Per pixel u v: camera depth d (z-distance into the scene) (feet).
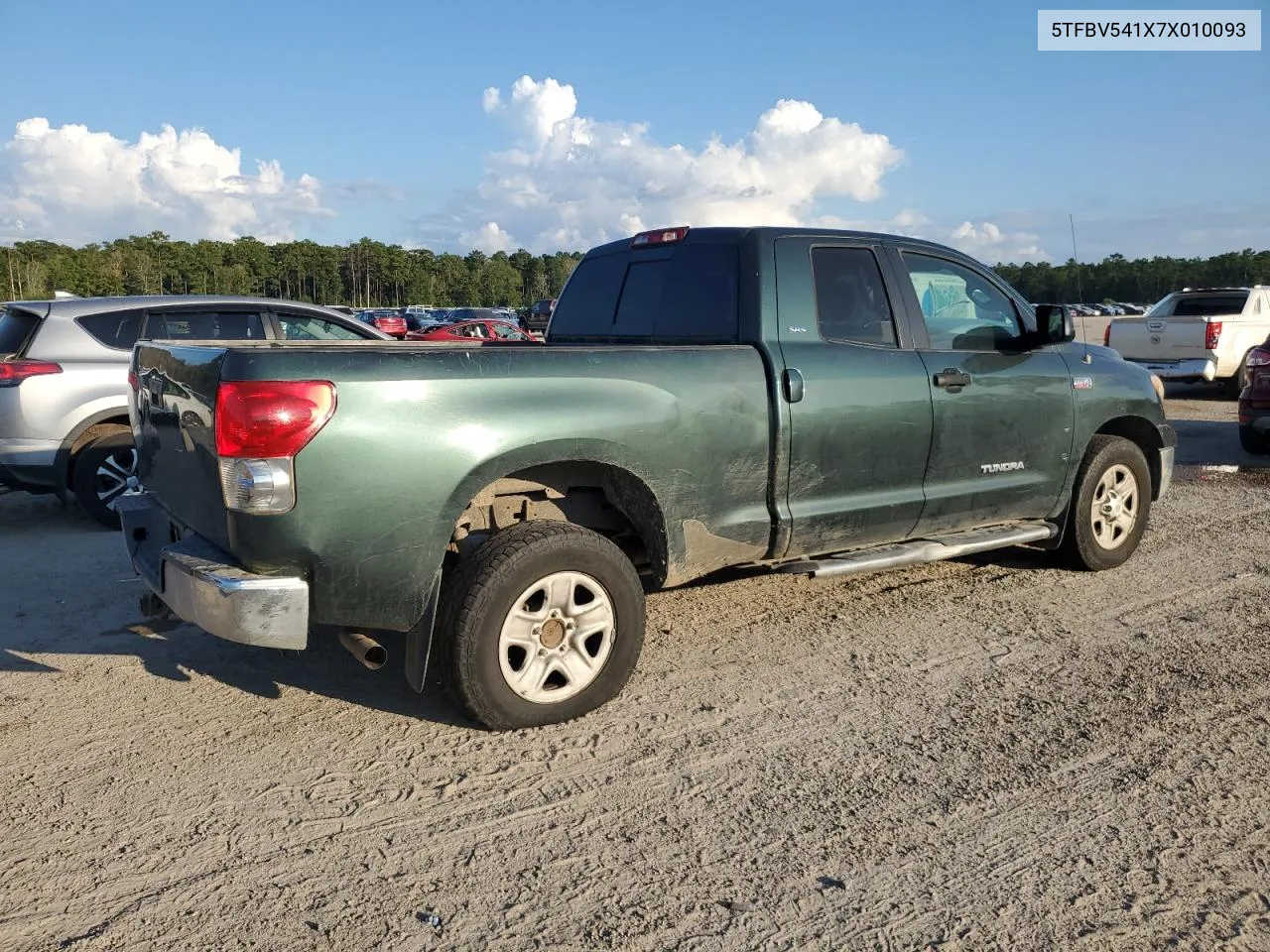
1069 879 9.07
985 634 15.65
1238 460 33.42
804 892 8.88
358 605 10.95
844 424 14.37
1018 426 16.78
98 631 15.67
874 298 15.37
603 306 16.58
